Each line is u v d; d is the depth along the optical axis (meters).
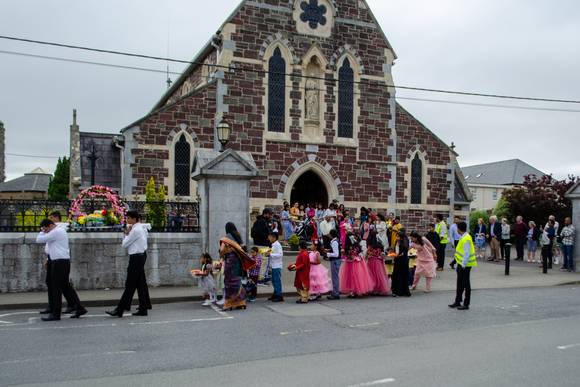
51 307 9.52
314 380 5.64
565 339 7.72
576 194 17.45
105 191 13.00
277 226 18.80
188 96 19.73
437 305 10.88
